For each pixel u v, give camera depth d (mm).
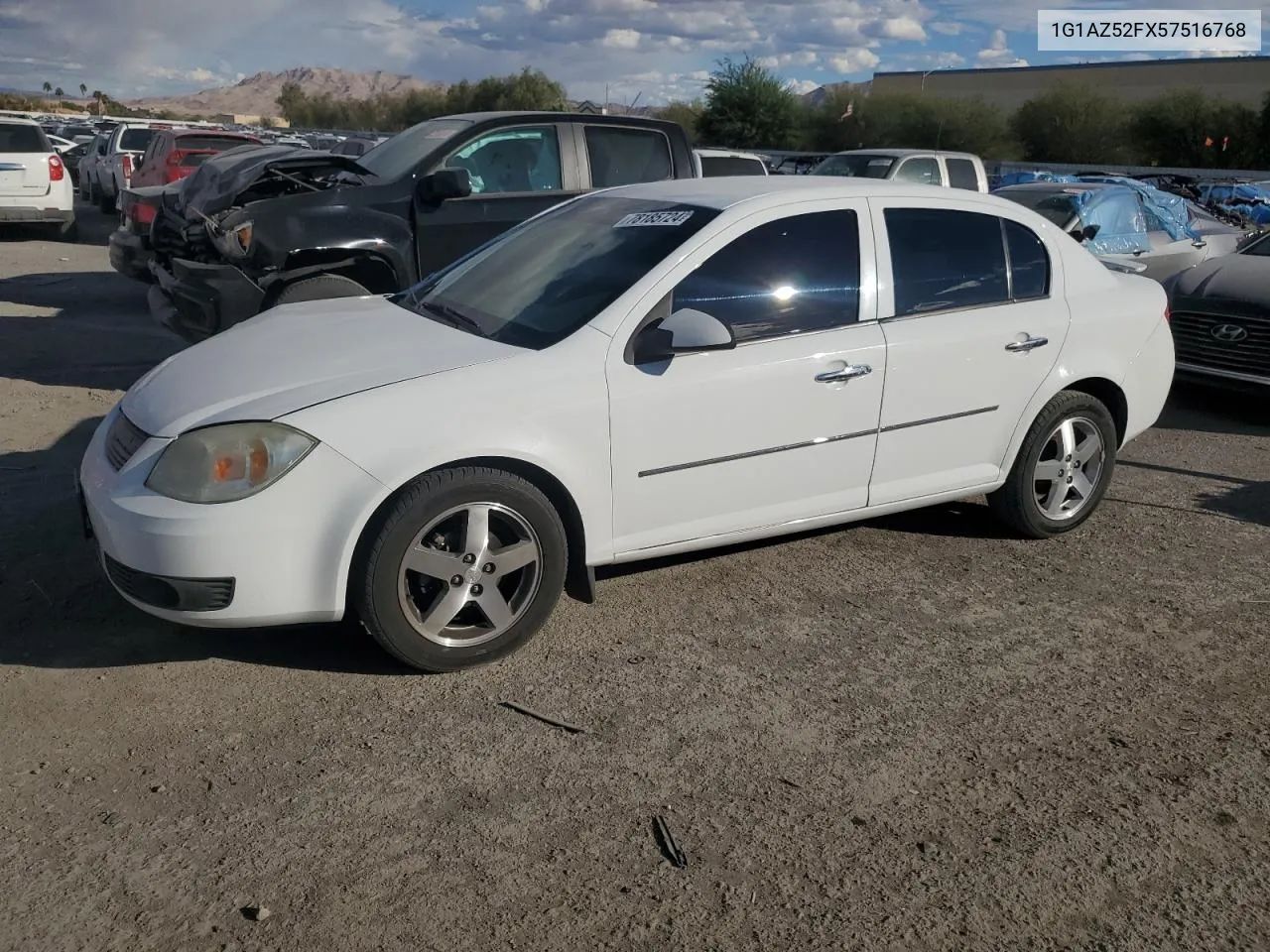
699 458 4184
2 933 2605
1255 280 7980
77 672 3791
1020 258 5047
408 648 3748
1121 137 46531
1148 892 2900
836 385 4410
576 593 4188
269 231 7086
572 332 4016
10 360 8461
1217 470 6734
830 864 2959
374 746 3420
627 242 4406
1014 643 4285
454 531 3773
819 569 4914
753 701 3771
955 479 4918
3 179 15695
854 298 4516
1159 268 10906
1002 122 48094
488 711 3646
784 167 26500
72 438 6469
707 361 4141
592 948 2625
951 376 4719
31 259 14734
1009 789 3324
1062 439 5203
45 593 4348
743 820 3127
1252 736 3674
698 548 4367
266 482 3482
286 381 3771
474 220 7723
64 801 3100
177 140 16359
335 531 3553
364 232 7320
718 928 2707
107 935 2615
